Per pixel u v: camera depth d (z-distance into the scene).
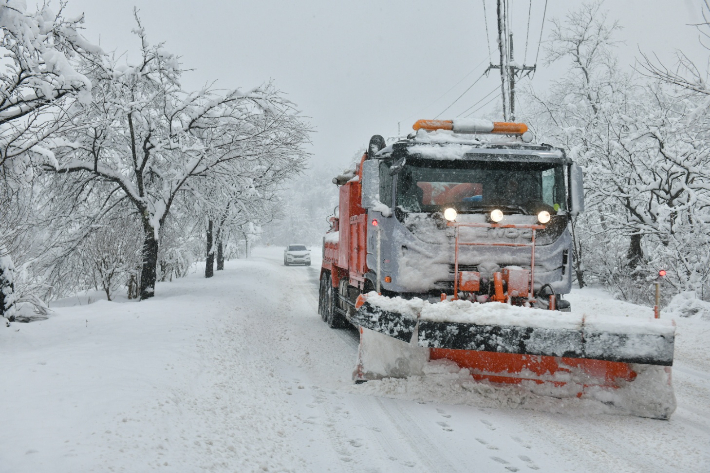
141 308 10.99
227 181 14.80
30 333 8.23
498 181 7.15
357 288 9.28
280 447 4.38
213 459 3.81
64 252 13.52
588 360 5.64
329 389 6.30
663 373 5.38
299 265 35.78
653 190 17.38
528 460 4.23
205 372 6.24
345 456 4.26
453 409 5.52
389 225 6.94
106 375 5.43
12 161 8.42
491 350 5.31
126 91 12.31
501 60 20.44
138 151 14.01
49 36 8.38
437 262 6.66
